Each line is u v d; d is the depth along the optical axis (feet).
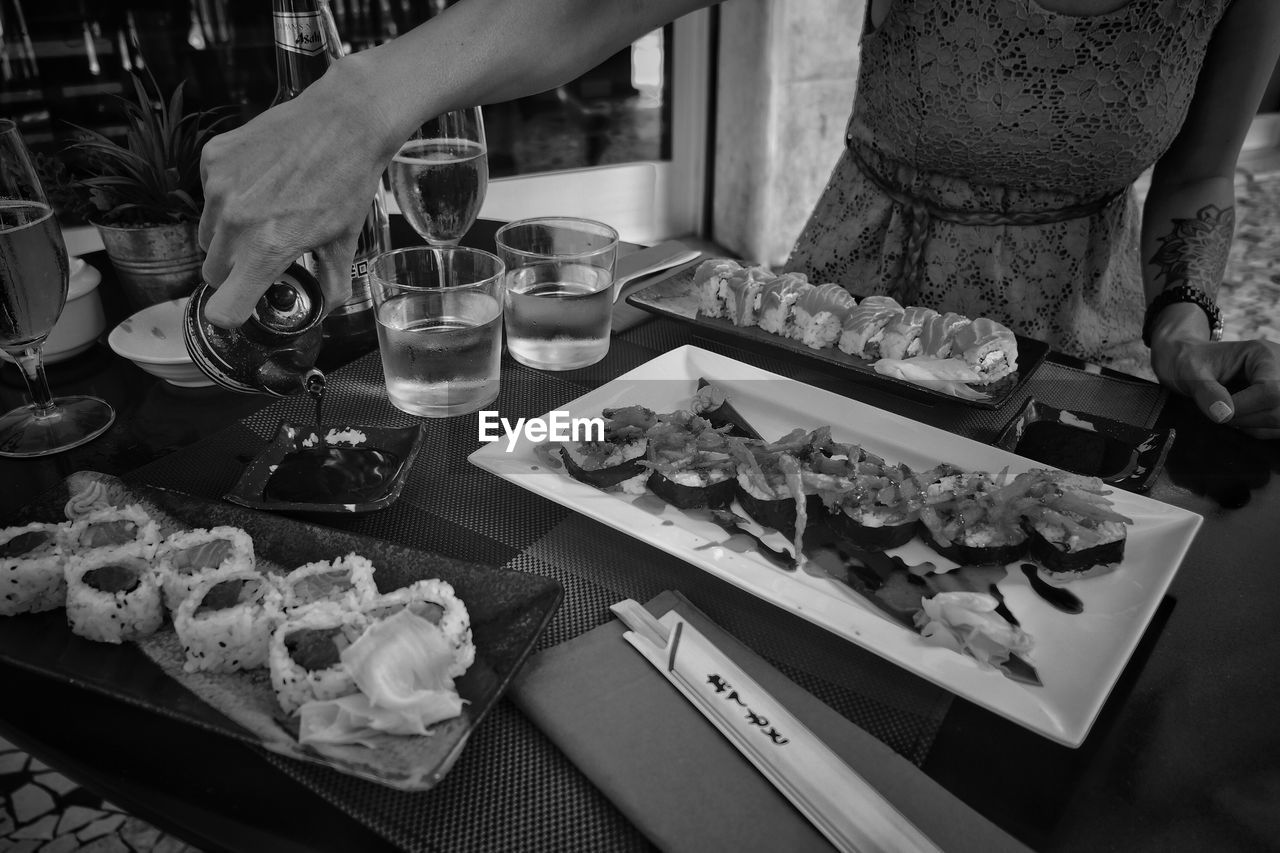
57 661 1.97
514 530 2.49
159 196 3.50
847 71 9.91
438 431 2.95
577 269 3.25
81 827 4.42
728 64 9.79
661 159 10.58
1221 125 4.10
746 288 3.62
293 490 2.53
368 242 3.53
